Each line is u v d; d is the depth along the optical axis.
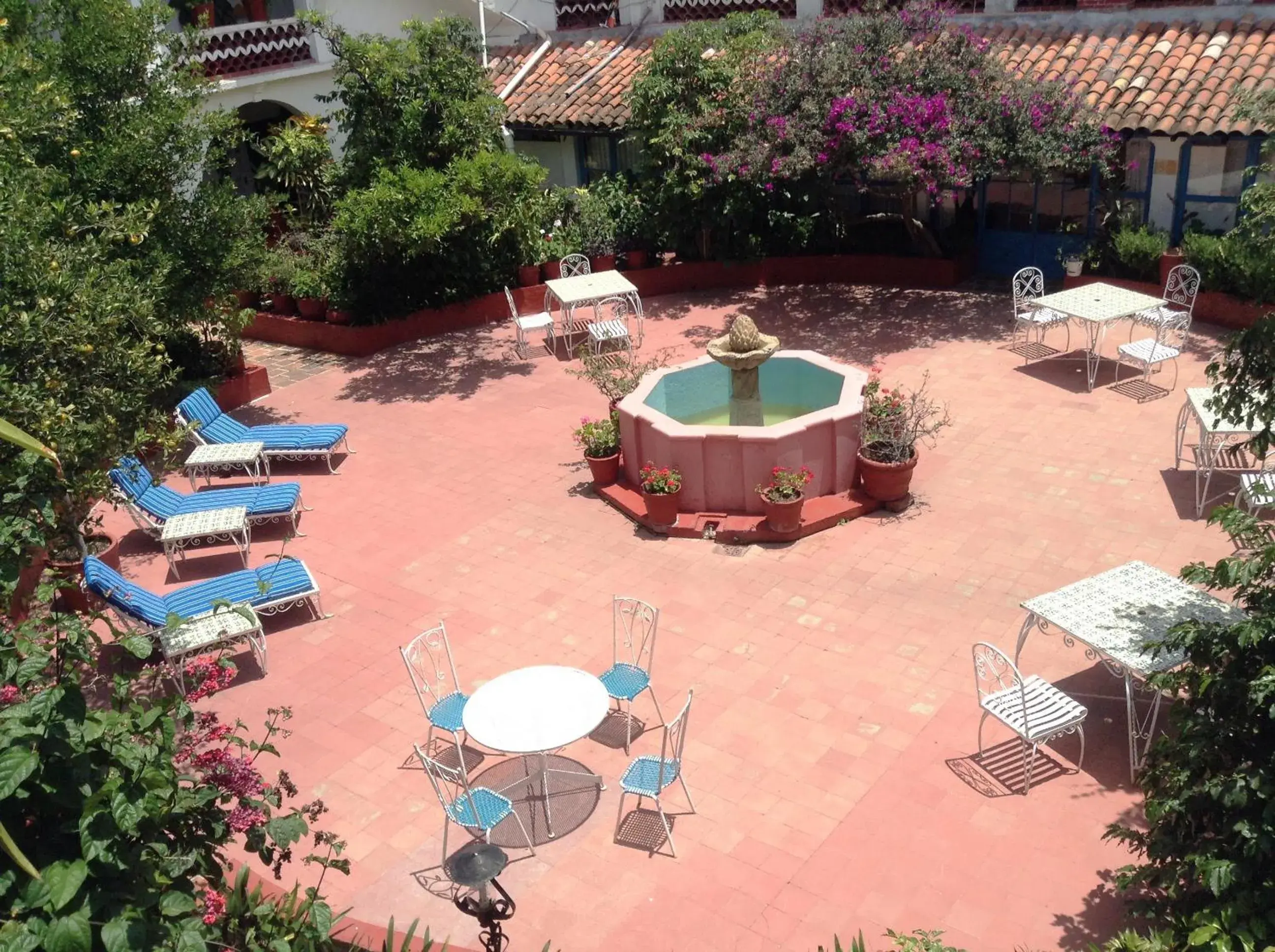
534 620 10.18
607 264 18.88
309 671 9.63
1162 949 5.49
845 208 19.20
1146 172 16.28
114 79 12.49
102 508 12.77
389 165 16.53
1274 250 7.40
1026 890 6.93
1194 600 8.20
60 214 9.72
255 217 13.97
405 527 12.02
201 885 5.21
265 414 15.16
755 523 11.30
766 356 11.72
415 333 17.66
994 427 13.19
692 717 8.77
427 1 20.73
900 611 9.91
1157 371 14.26
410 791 8.21
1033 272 17.22
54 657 5.06
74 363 8.04
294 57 19.53
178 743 5.08
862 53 15.50
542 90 20.27
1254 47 15.41
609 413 13.70
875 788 7.88
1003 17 17.69
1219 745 5.73
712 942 6.73
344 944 6.13
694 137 17.00
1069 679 8.86
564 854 7.51
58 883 3.88
